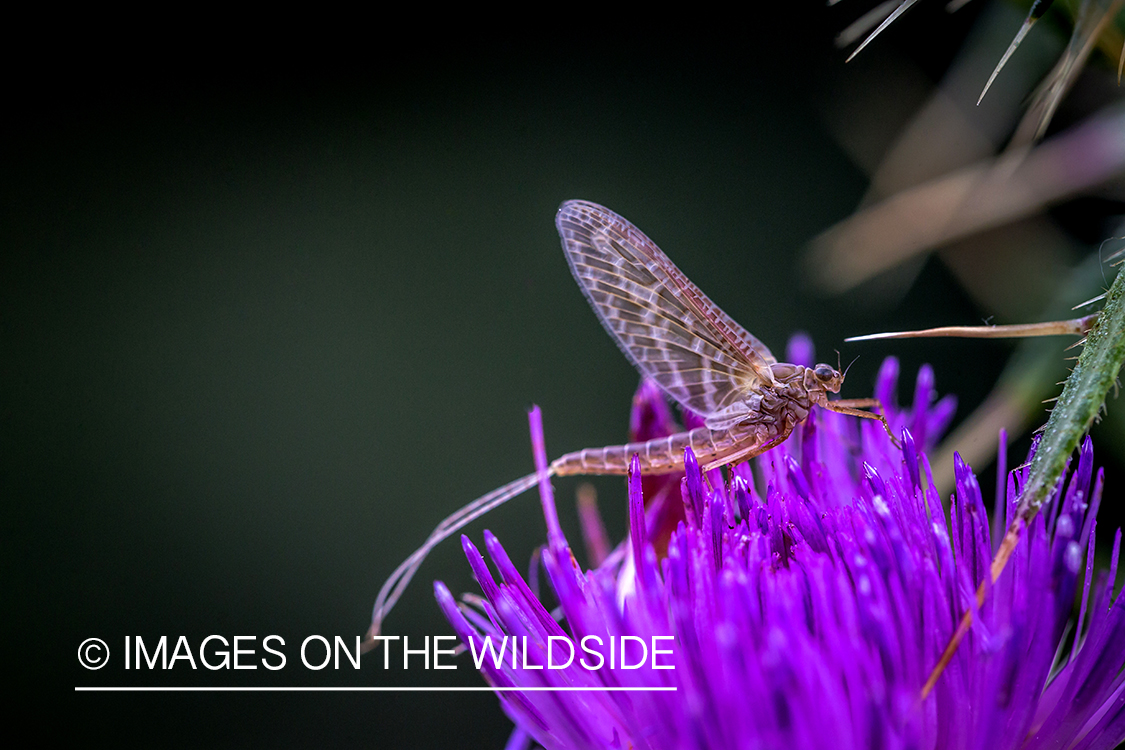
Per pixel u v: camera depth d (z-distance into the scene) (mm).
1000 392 127
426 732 176
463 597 118
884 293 152
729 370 123
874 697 109
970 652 112
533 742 118
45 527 208
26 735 186
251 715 181
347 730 177
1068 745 113
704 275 202
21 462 213
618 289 123
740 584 112
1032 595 113
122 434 217
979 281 138
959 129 140
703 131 216
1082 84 132
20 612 201
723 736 110
